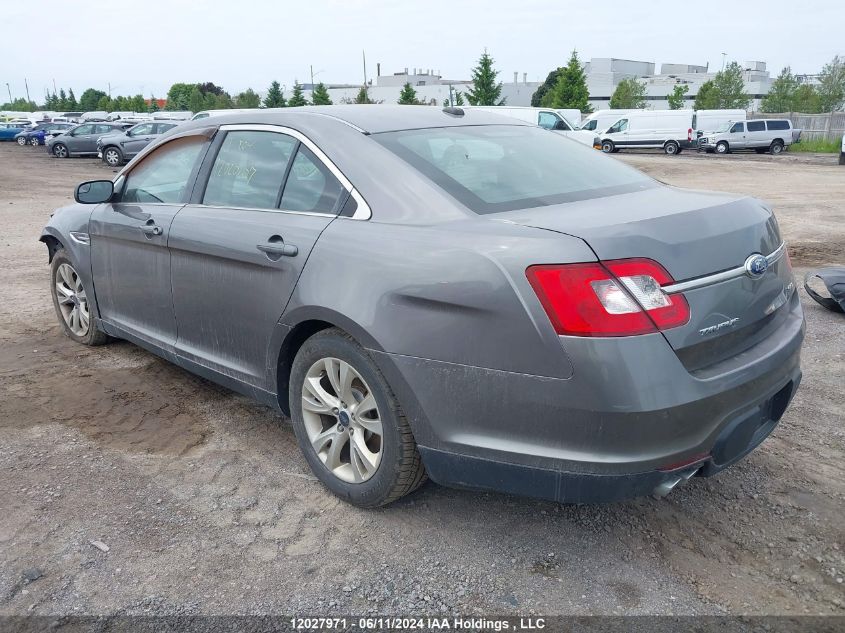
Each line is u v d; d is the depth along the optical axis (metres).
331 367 3.02
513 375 2.44
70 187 19.11
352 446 3.02
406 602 2.53
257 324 3.32
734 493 3.21
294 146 3.36
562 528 2.96
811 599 2.53
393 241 2.75
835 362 4.84
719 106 67.94
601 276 2.31
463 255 2.54
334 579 2.66
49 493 3.23
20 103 163.12
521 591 2.58
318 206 3.14
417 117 3.50
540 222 2.56
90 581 2.64
